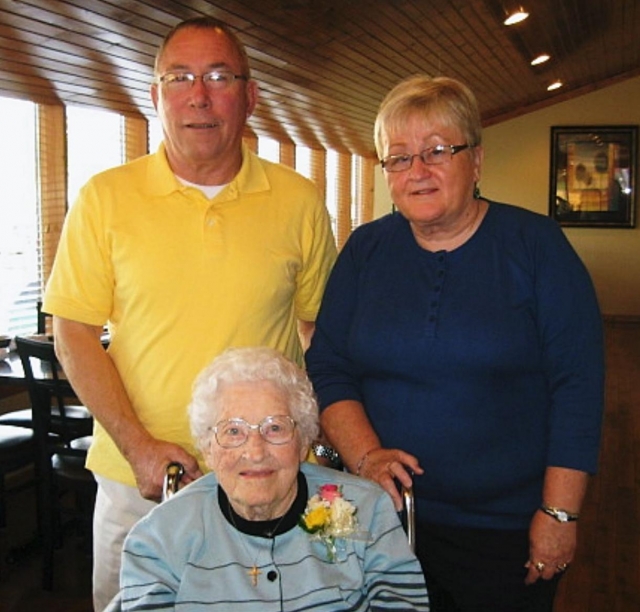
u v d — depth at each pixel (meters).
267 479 1.35
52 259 4.74
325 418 1.71
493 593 1.60
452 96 1.50
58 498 3.34
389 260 1.67
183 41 1.67
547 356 1.55
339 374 1.74
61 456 3.21
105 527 1.88
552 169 10.06
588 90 9.85
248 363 1.41
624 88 9.80
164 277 1.71
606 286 10.14
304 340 2.12
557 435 1.52
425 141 1.51
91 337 1.78
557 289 1.52
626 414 5.48
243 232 1.77
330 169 8.77
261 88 5.29
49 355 2.95
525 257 1.54
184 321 1.72
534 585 1.59
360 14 4.36
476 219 1.60
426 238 1.62
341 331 1.76
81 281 1.77
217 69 1.67
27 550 3.40
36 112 4.57
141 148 5.47
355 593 1.39
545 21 6.06
